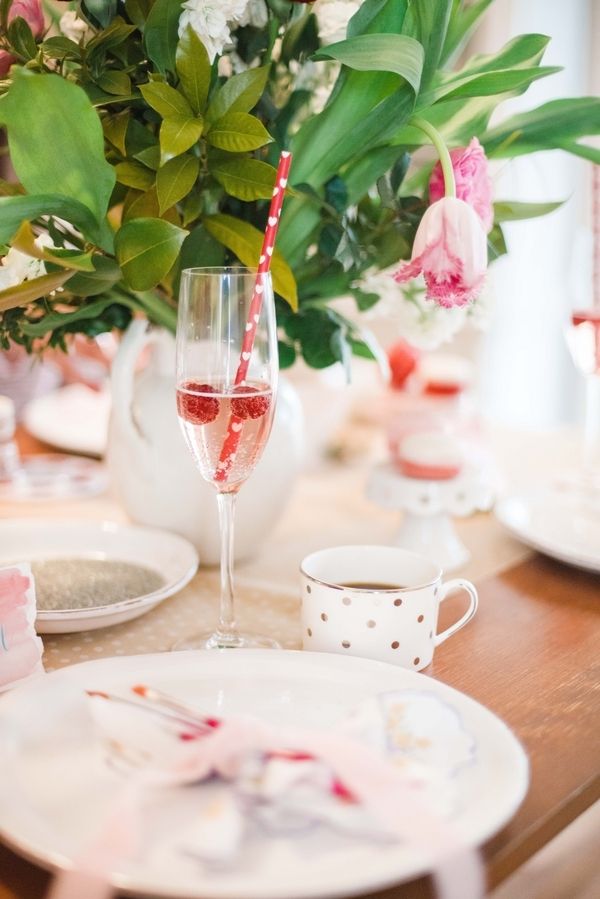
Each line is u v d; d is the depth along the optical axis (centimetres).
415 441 115
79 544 106
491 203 93
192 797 58
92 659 86
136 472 107
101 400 173
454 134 100
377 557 90
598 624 96
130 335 103
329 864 52
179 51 85
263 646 88
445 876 55
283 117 96
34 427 161
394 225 98
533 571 109
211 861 52
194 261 94
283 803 57
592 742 73
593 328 123
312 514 130
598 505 124
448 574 108
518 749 64
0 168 206
